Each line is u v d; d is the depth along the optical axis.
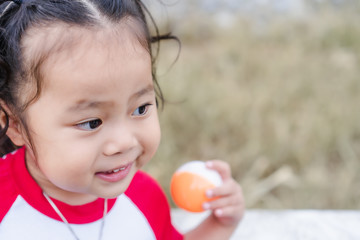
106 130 1.04
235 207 1.47
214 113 3.54
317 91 3.95
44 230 1.21
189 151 3.29
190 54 4.82
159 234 1.43
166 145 3.14
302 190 2.93
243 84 4.17
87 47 0.99
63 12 1.02
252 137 3.34
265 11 5.76
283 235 2.24
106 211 1.30
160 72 3.74
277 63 4.51
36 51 1.00
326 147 3.29
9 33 1.04
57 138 1.03
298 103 3.79
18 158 1.23
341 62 4.41
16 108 1.07
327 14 5.37
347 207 2.84
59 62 0.98
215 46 5.12
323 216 2.36
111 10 1.04
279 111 3.67
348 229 2.27
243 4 5.98
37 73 1.00
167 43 4.74
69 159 1.03
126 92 1.02
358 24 5.16
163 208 1.46
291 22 5.37
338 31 5.04
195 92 3.79
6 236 1.18
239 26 5.41
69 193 1.22
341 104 3.74
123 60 1.01
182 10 5.72
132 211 1.36
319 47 4.93
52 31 1.00
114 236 1.31
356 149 3.36
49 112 1.01
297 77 4.20
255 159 3.18
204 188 1.41
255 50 4.86
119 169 1.10
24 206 1.20
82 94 0.99
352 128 3.48
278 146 3.22
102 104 1.01
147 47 1.08
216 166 1.47
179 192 1.43
